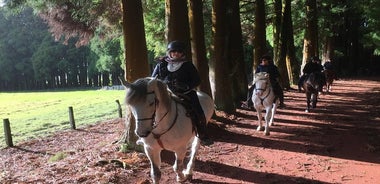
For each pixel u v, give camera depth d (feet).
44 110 106.42
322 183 26.58
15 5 41.19
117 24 65.46
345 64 160.25
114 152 32.99
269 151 35.29
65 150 44.39
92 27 68.90
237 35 62.49
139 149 32.60
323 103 69.10
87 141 50.47
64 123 72.84
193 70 23.25
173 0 40.57
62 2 57.72
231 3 60.85
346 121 50.75
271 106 41.73
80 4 61.21
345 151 35.12
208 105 27.02
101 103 111.96
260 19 77.15
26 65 273.95
